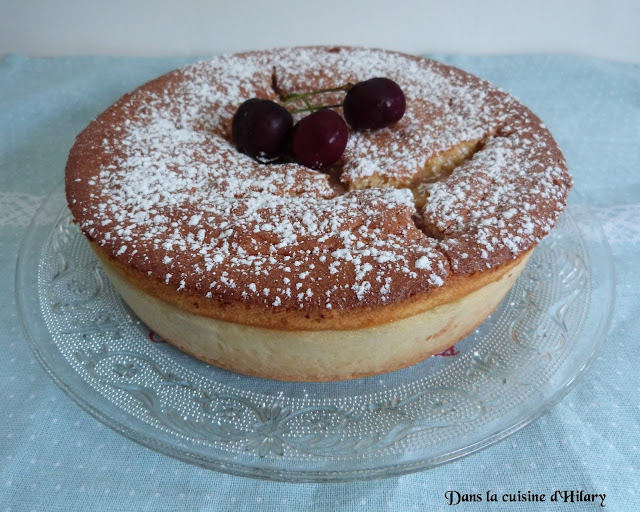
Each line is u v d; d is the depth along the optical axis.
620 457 0.24
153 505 0.23
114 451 0.24
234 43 0.45
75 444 0.24
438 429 0.23
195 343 0.25
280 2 0.43
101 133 0.29
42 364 0.25
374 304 0.22
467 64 0.45
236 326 0.23
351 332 0.23
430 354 0.26
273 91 0.33
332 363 0.24
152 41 0.45
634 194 0.36
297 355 0.24
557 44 0.46
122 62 0.44
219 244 0.24
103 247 0.24
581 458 0.24
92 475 0.23
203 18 0.44
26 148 0.39
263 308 0.22
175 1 0.43
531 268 0.30
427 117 0.30
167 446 0.22
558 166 0.27
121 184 0.26
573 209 0.33
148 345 0.27
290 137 0.27
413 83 0.32
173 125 0.30
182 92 0.32
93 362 0.25
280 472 0.22
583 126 0.41
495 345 0.27
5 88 0.43
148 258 0.23
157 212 0.25
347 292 0.22
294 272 0.22
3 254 0.32
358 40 0.46
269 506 0.23
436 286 0.22
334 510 0.23
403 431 0.23
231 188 0.26
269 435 0.23
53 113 0.41
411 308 0.23
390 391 0.25
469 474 0.24
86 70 0.44
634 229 0.34
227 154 0.28
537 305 0.28
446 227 0.24
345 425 0.24
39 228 0.31
